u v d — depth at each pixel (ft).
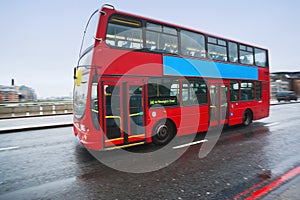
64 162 16.25
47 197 10.70
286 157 16.51
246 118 31.86
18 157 17.69
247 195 10.51
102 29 17.34
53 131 30.78
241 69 30.14
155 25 20.76
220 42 27.43
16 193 11.19
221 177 12.78
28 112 52.24
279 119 40.47
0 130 29.35
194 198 10.27
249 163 15.23
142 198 10.36
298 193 10.62
